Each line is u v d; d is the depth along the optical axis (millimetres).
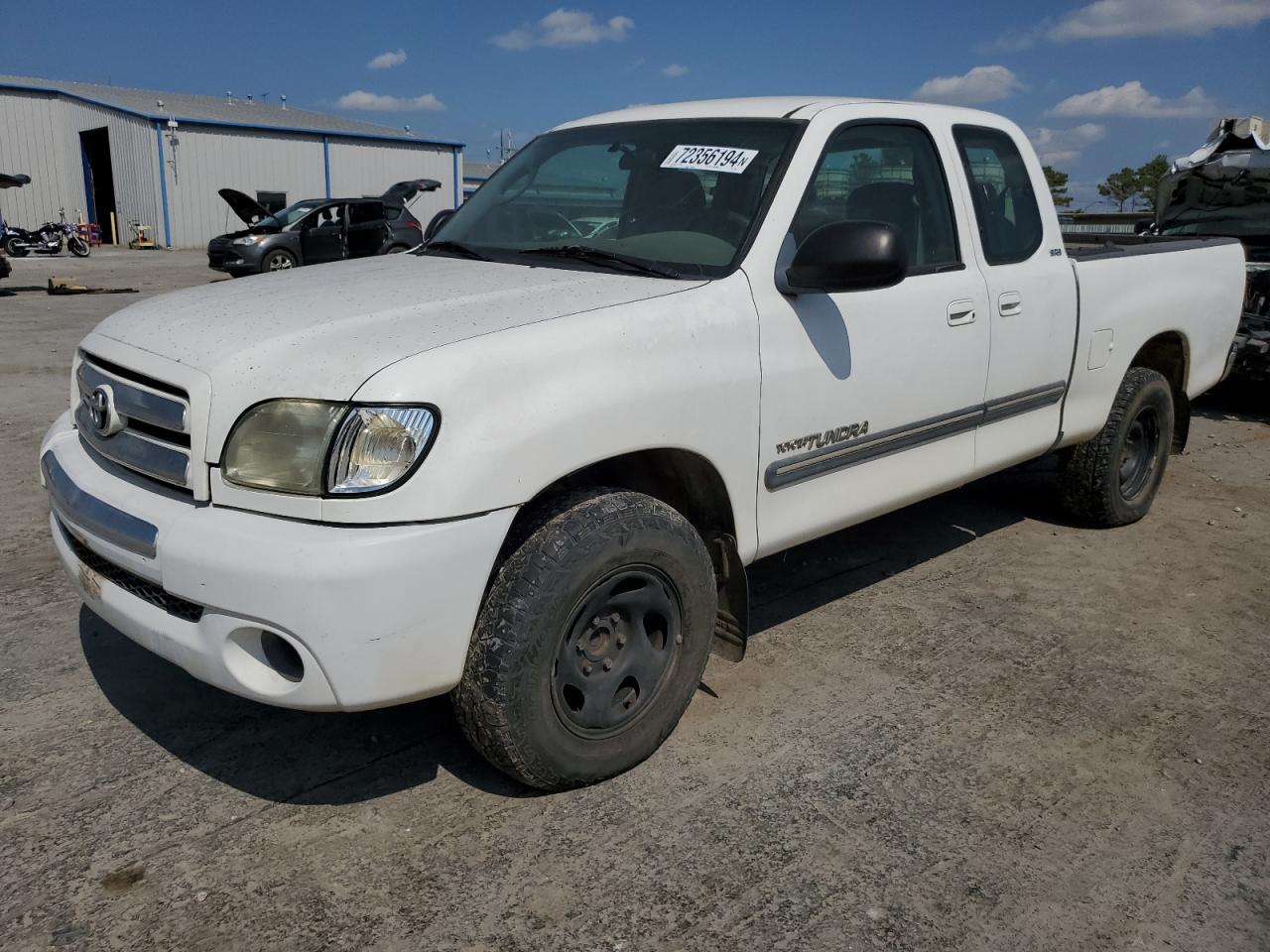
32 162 35250
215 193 32844
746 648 3488
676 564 2844
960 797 2881
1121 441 4902
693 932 2334
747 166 3338
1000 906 2451
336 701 2367
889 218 3627
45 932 2277
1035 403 4289
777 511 3236
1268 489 6008
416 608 2354
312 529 2328
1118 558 4797
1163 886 2543
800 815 2773
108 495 2629
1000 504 5570
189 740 3068
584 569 2596
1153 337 4973
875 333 3420
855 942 2322
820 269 2951
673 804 2805
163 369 2574
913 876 2549
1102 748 3164
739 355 2990
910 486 3762
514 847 2611
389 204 20500
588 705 2758
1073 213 10820
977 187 4027
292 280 3232
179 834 2627
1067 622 4082
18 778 2842
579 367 2613
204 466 2438
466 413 2398
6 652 3582
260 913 2354
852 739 3168
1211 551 4918
